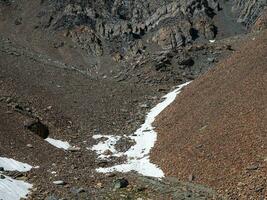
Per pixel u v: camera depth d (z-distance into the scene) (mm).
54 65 64812
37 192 23969
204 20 150250
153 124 39406
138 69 72938
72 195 23984
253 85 33000
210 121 31422
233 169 24609
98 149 35156
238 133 27562
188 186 25016
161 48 145875
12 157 29062
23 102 42406
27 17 169250
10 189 23172
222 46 74688
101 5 168875
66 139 37031
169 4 159250
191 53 73000
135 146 34719
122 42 153375
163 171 28141
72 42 155625
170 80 65562
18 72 52438
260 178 22875
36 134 34938
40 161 30156
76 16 163375
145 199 23609
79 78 57344
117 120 43219
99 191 24906
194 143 29312
